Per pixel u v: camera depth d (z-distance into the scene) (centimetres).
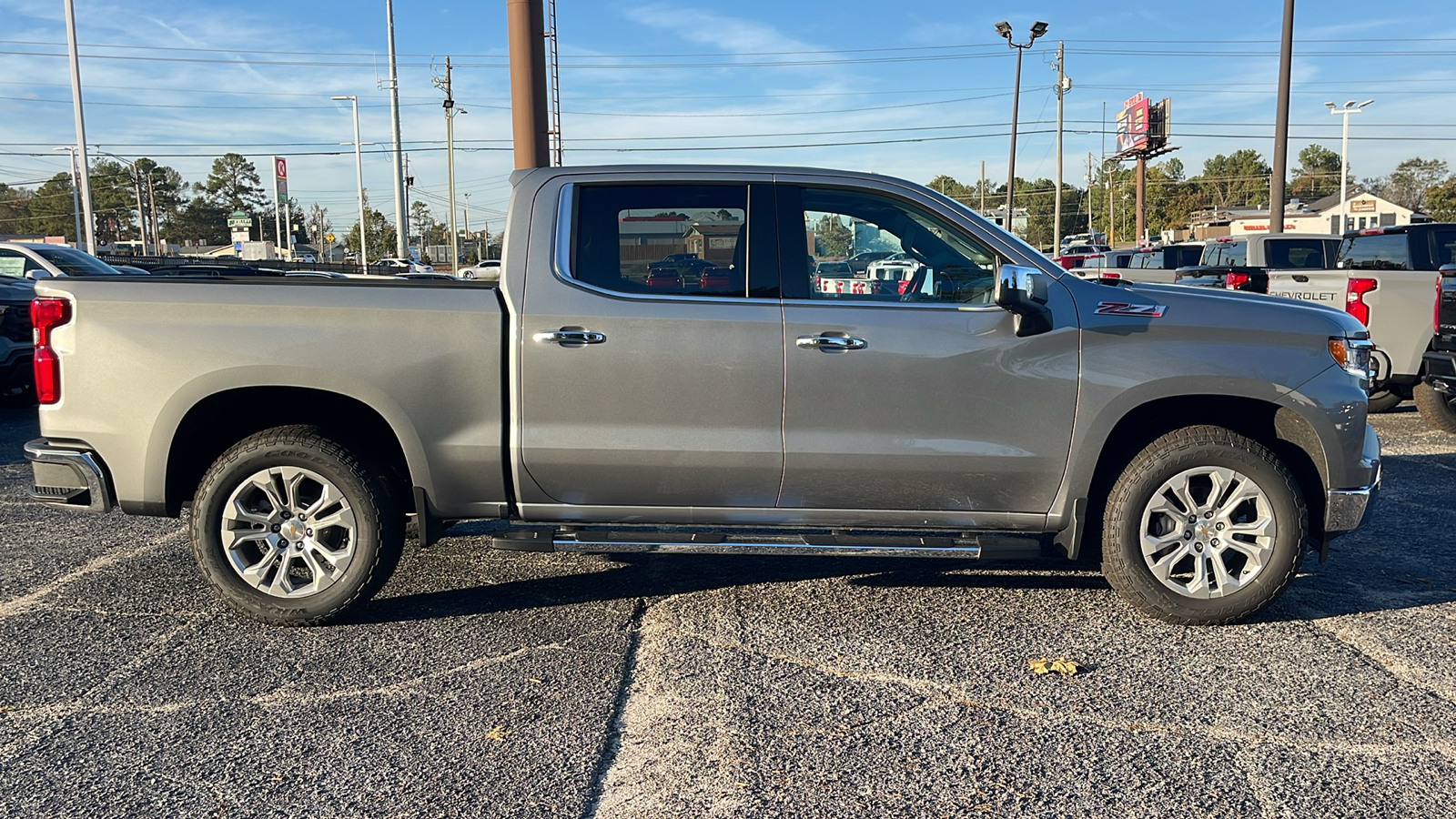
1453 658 404
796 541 427
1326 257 1299
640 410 427
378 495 431
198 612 457
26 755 325
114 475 430
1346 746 331
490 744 333
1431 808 294
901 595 485
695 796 300
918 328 425
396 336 423
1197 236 8800
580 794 302
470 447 429
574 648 418
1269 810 293
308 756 325
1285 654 408
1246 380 425
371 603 473
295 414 464
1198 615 436
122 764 319
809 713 356
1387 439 909
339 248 10550
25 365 1071
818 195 437
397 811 293
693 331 423
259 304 423
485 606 470
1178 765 319
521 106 960
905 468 429
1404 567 526
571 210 434
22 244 1224
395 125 4125
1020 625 443
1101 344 427
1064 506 436
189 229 12306
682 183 435
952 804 297
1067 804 296
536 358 423
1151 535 440
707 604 473
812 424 427
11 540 578
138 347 421
